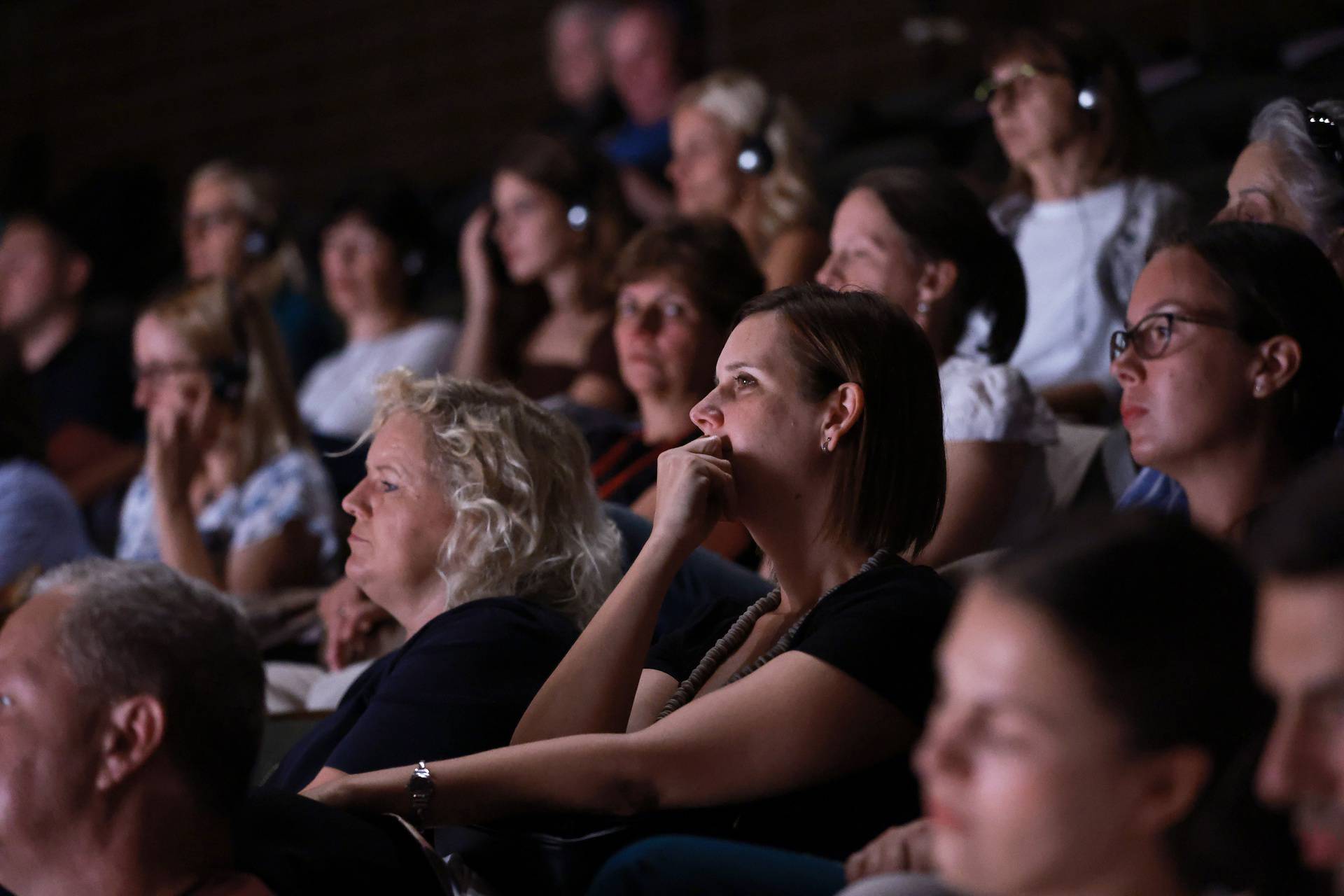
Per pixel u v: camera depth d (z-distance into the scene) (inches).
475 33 616.1
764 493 148.9
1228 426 148.3
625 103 454.3
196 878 117.8
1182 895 81.4
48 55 714.8
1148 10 459.8
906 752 134.3
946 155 391.5
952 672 83.0
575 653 144.0
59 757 115.0
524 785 131.6
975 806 81.0
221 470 287.0
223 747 118.3
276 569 272.8
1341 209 170.4
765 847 129.1
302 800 128.6
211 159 678.5
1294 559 74.0
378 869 124.8
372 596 175.6
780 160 310.7
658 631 191.2
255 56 668.7
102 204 537.3
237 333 285.1
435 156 624.7
